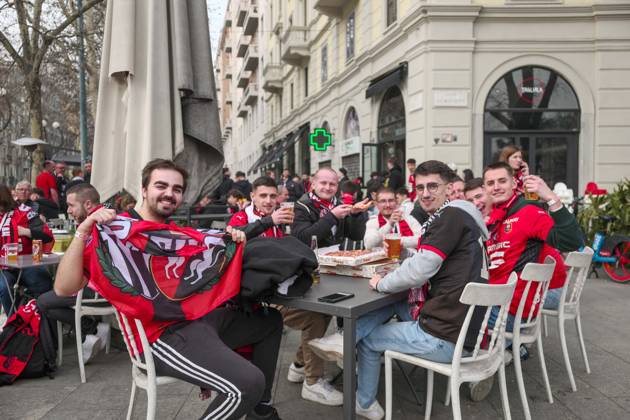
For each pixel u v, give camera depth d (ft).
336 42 57.06
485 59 35.63
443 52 35.17
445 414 9.89
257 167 100.83
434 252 8.02
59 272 7.09
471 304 7.70
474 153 35.88
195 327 7.56
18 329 11.48
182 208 14.83
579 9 34.99
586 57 35.60
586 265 11.40
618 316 16.60
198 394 10.69
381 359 9.66
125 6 12.94
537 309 10.31
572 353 13.21
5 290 13.97
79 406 10.08
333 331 15.25
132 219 7.47
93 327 12.62
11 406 10.07
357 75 50.72
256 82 125.29
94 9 52.95
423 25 35.55
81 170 39.24
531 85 36.06
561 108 36.14
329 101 60.75
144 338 7.40
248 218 12.44
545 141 36.42
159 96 12.89
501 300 7.87
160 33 13.06
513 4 35.12
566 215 9.87
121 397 10.53
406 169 38.93
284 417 9.73
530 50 35.47
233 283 7.82
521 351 12.59
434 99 35.35
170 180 8.12
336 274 10.16
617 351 13.26
